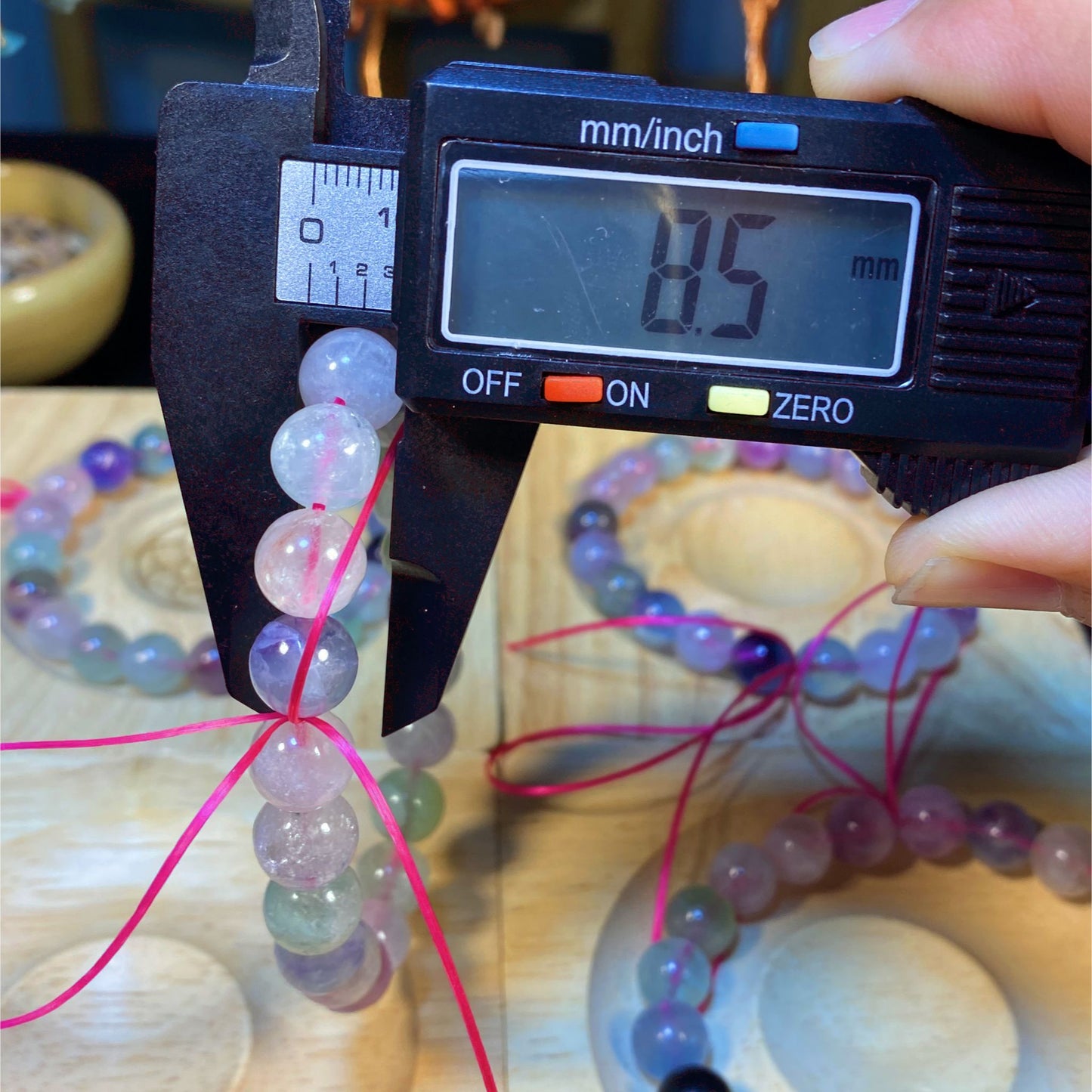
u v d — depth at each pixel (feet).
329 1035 0.46
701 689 0.61
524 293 0.40
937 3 0.40
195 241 0.41
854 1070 0.46
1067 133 0.39
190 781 0.55
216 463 0.42
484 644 0.62
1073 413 0.41
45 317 0.71
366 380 0.40
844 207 0.40
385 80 0.87
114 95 0.93
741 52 0.93
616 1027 0.48
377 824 0.50
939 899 0.52
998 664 0.62
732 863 0.50
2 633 0.61
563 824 0.54
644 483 0.71
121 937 0.40
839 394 0.41
